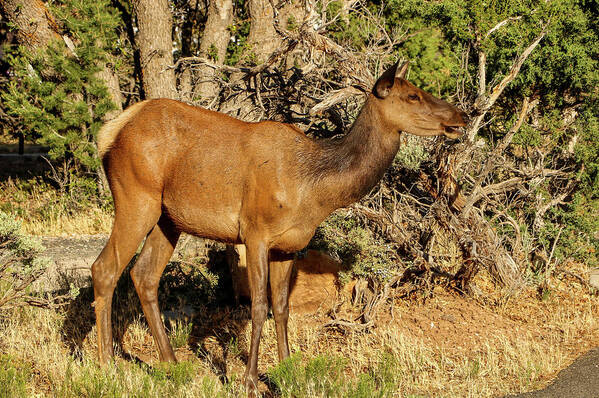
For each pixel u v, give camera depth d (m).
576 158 24.73
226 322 20.66
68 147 38.97
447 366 17.62
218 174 15.52
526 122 26.28
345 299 21.20
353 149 15.00
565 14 24.81
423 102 14.69
